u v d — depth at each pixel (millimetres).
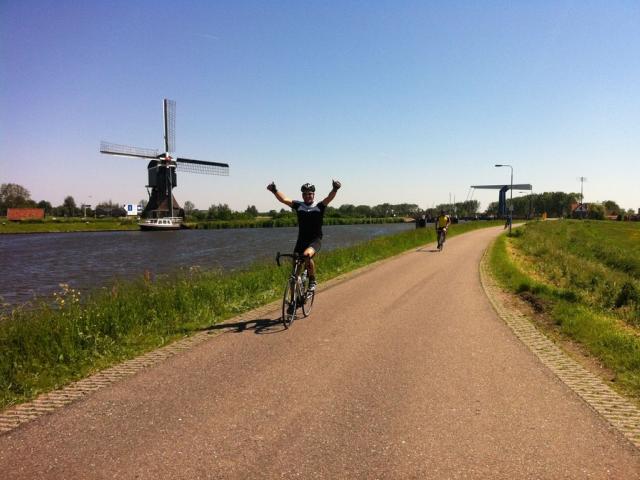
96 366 5512
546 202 167875
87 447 3523
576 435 3736
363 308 8992
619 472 3195
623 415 4125
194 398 4480
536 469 3225
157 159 81875
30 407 4297
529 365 5547
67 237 67125
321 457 3375
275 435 3715
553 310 8367
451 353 6031
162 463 3289
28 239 62969
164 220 84000
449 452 3457
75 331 6379
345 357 5824
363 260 18031
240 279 11258
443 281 12688
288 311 7414
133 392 4641
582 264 22438
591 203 127500
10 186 166500
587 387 4820
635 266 26406
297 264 7715
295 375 5141
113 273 25453
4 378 4938
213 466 3248
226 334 6961
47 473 3166
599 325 7156
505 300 9953
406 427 3871
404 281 12695
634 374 5141
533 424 3938
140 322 7508
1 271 27016
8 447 3533
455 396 4555
